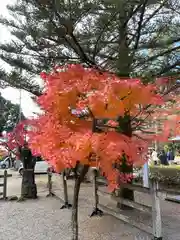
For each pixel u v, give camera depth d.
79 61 6.78
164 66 6.14
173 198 7.50
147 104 3.09
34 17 6.40
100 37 6.18
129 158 3.04
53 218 6.40
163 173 11.90
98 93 2.78
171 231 5.06
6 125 30.58
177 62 6.30
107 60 6.51
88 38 6.40
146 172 8.25
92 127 3.05
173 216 6.13
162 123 3.33
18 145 8.88
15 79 8.04
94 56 6.31
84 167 3.33
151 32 6.76
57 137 2.96
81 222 5.81
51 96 2.95
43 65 7.92
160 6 6.38
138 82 2.79
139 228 4.65
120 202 5.38
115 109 2.87
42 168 18.12
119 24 5.95
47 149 2.97
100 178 6.34
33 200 8.76
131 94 2.83
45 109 3.05
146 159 3.14
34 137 3.11
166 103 3.37
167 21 6.77
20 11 7.20
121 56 5.31
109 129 3.46
